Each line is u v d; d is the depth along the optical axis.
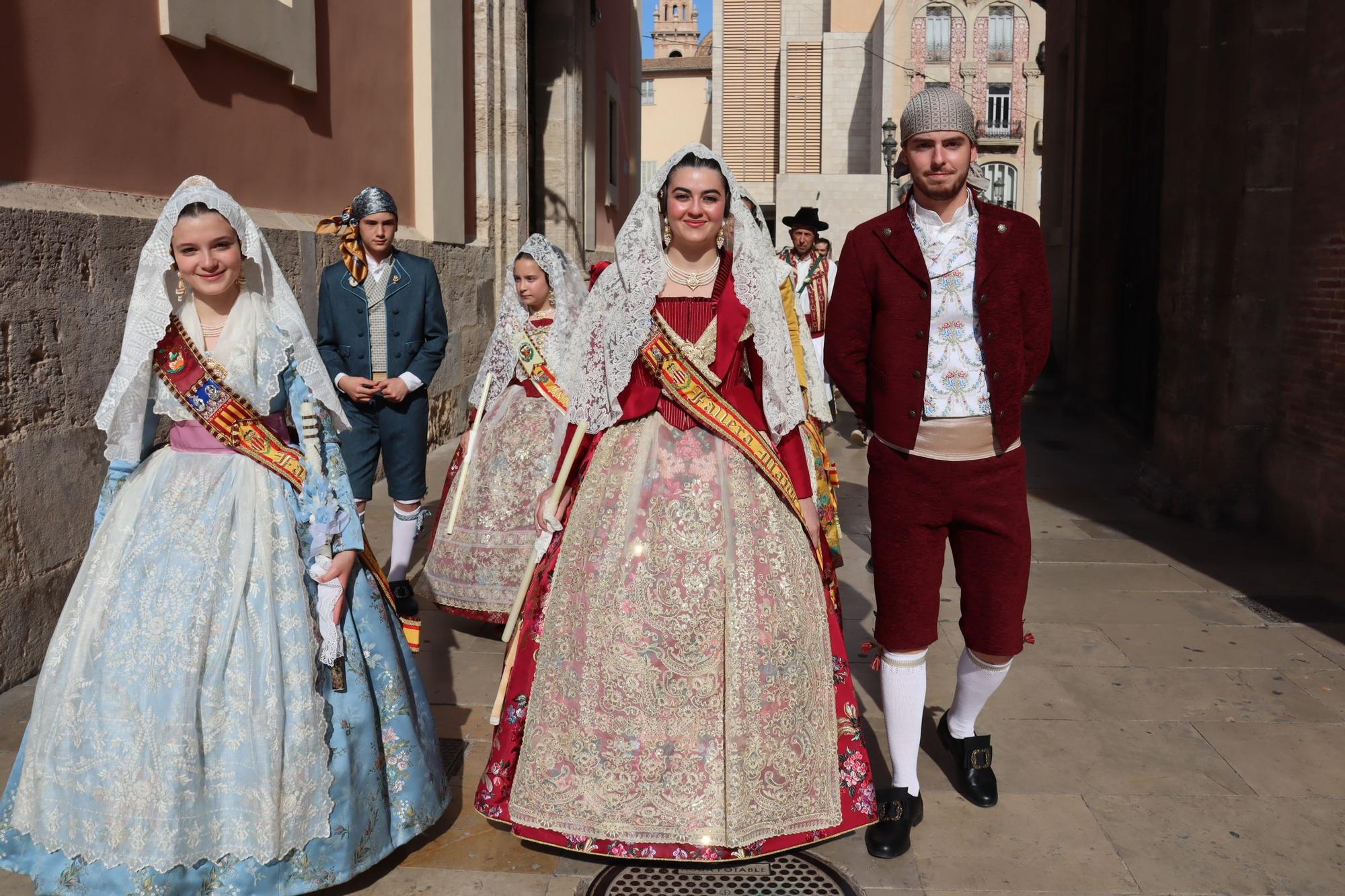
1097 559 5.91
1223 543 6.23
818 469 3.88
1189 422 6.89
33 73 4.32
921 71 38.31
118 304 4.57
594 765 2.72
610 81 15.84
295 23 6.54
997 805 3.17
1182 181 6.89
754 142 33.00
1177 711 3.85
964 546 3.00
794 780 2.76
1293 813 3.13
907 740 3.02
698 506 2.78
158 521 2.57
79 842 2.40
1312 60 5.95
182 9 5.28
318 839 2.51
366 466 4.85
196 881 2.41
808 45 31.77
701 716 2.71
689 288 2.89
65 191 4.45
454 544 4.66
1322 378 5.83
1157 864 2.85
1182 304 6.95
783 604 2.78
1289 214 6.22
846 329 2.97
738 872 2.80
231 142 5.94
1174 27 7.04
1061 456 9.35
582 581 2.80
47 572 4.15
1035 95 38.19
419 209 8.76
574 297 4.66
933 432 2.89
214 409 2.64
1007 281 2.81
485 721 3.75
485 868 2.83
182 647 2.42
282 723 2.46
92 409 4.41
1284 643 4.55
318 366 2.72
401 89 8.41
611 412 2.88
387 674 2.79
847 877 2.77
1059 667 4.29
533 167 12.59
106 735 2.40
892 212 2.95
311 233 6.65
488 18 9.80
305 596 2.59
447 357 9.14
